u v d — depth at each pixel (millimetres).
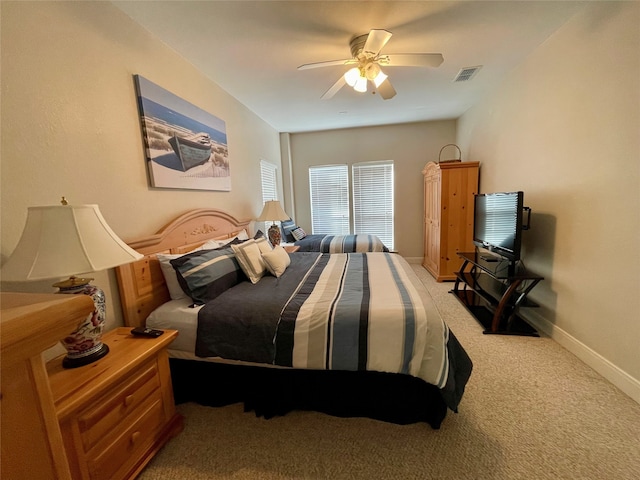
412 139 5086
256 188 4004
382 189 5348
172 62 2260
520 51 2588
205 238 2578
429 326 1478
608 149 1848
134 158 1884
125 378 1246
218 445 1478
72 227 1125
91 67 1596
